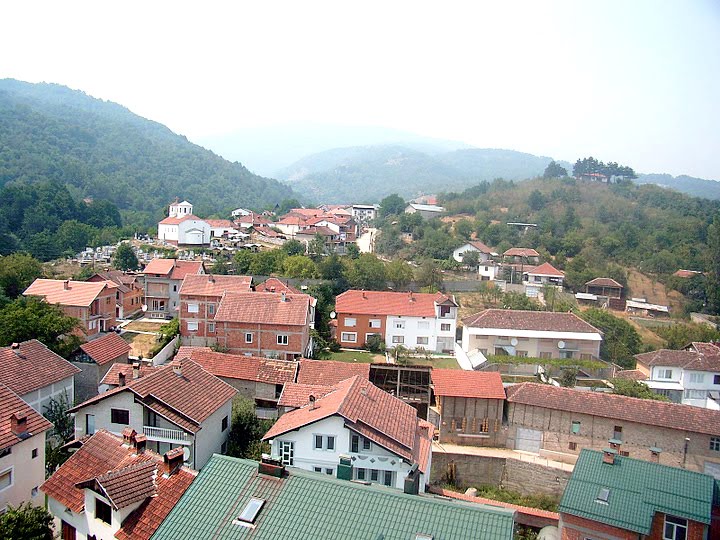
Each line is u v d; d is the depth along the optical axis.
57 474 29.52
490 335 75.62
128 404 38.41
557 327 76.62
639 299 109.31
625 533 31.02
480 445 54.53
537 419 53.69
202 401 40.97
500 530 22.09
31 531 26.98
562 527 32.81
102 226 153.12
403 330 80.69
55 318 58.53
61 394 47.25
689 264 118.88
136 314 86.69
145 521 24.61
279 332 66.69
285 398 46.50
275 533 22.64
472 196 196.25
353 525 22.73
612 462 34.75
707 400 67.62
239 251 112.56
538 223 150.75
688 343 83.19
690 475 33.22
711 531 32.91
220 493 24.88
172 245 128.75
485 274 113.69
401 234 141.88
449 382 55.81
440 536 22.02
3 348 46.19
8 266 85.50
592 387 67.88
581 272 113.38
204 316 72.19
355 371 54.78
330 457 36.56
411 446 36.50
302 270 98.00
